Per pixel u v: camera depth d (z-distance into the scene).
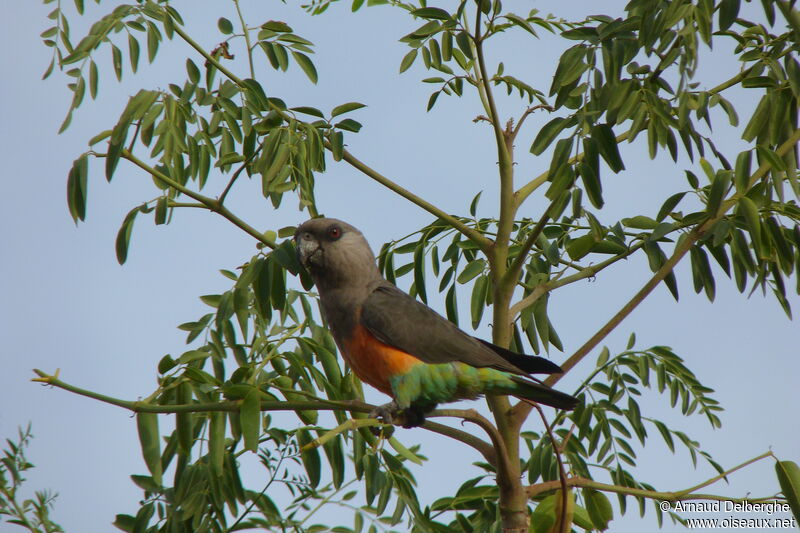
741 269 7.89
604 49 6.58
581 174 6.62
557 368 8.62
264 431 8.22
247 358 8.31
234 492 7.74
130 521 7.98
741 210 7.00
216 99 8.05
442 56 8.45
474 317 9.07
